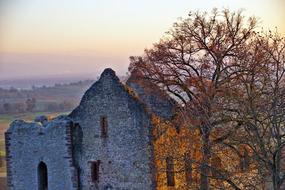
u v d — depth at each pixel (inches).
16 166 1432.1
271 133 987.9
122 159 1334.9
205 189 1235.2
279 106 1002.7
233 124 1191.6
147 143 1300.4
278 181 990.4
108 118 1348.4
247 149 1159.6
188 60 1371.8
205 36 1368.1
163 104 1441.9
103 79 1350.9
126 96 1323.8
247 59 1274.6
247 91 1035.9
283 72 1046.4
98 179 1366.9
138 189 1318.9
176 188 1348.4
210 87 1248.2
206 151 1154.7
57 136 1384.1
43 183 1422.2
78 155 1386.6
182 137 1294.3
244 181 1162.0
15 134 1430.9
